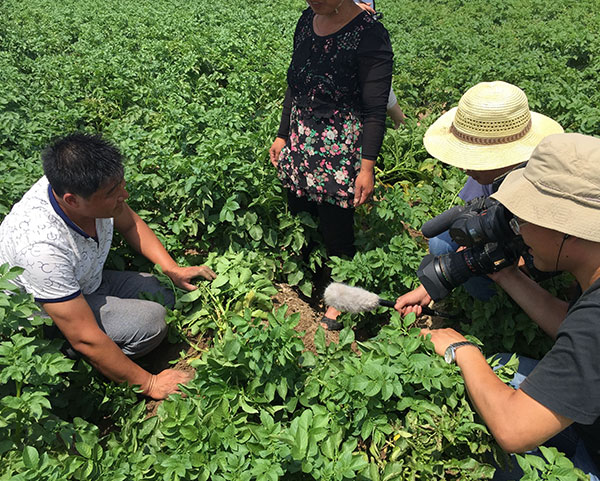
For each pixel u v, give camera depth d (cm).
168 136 459
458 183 479
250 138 444
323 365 278
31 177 391
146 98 647
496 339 320
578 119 555
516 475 246
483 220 247
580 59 926
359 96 340
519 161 279
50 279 260
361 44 319
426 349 259
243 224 393
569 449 244
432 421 237
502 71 736
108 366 276
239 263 350
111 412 295
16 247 262
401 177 534
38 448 246
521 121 281
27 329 259
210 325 323
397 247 363
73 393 292
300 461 230
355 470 218
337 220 374
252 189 410
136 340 306
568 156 188
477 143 287
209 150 398
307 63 337
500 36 1078
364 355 257
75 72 722
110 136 516
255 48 845
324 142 344
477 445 237
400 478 232
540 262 212
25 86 701
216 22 1166
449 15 1372
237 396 265
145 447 257
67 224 269
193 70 758
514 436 197
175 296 335
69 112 570
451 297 349
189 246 411
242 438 247
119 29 1099
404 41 962
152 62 802
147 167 439
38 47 935
